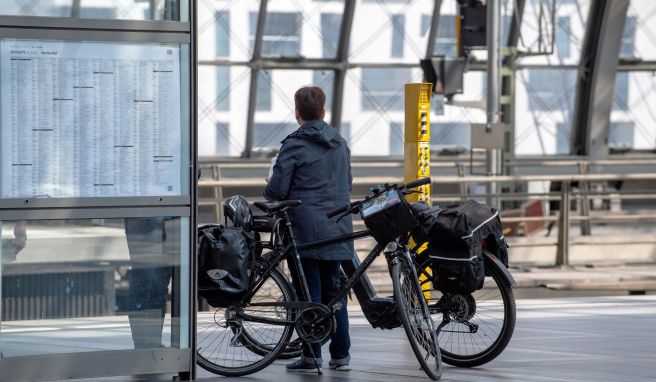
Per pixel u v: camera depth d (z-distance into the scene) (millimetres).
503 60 43969
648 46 55438
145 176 13992
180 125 14094
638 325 21234
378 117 52938
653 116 56656
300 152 15203
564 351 17875
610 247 35281
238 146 51469
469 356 16031
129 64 13844
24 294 13664
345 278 16031
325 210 15297
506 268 15883
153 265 14172
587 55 54844
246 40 50062
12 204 13484
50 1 13539
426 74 34750
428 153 21656
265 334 15469
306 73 51719
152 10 13945
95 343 13992
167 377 14844
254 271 15227
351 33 51531
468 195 33156
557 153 56094
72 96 13648
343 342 15820
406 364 16484
